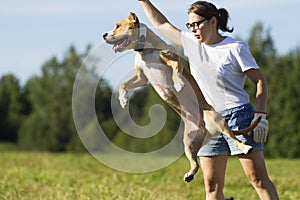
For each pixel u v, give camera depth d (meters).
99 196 13.41
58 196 13.47
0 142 79.75
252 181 9.23
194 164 9.02
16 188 14.70
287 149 52.31
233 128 9.13
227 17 9.27
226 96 9.13
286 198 14.35
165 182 17.84
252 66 8.98
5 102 84.88
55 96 75.62
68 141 71.62
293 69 54.59
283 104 53.12
